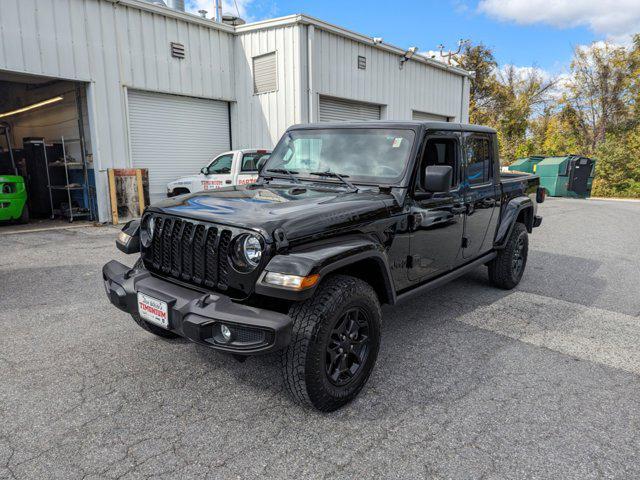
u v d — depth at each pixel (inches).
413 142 137.9
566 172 789.2
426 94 682.2
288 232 99.6
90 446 95.9
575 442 100.0
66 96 444.1
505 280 206.2
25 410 108.7
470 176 168.1
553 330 164.7
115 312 174.7
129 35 416.2
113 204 394.9
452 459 93.7
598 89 1272.1
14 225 395.2
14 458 91.7
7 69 344.5
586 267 263.0
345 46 528.7
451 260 161.3
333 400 107.6
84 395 115.7
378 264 117.2
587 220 477.4
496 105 1346.0
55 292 198.7
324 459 93.2
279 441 98.8
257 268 98.1
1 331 155.9
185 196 132.0
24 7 349.1
